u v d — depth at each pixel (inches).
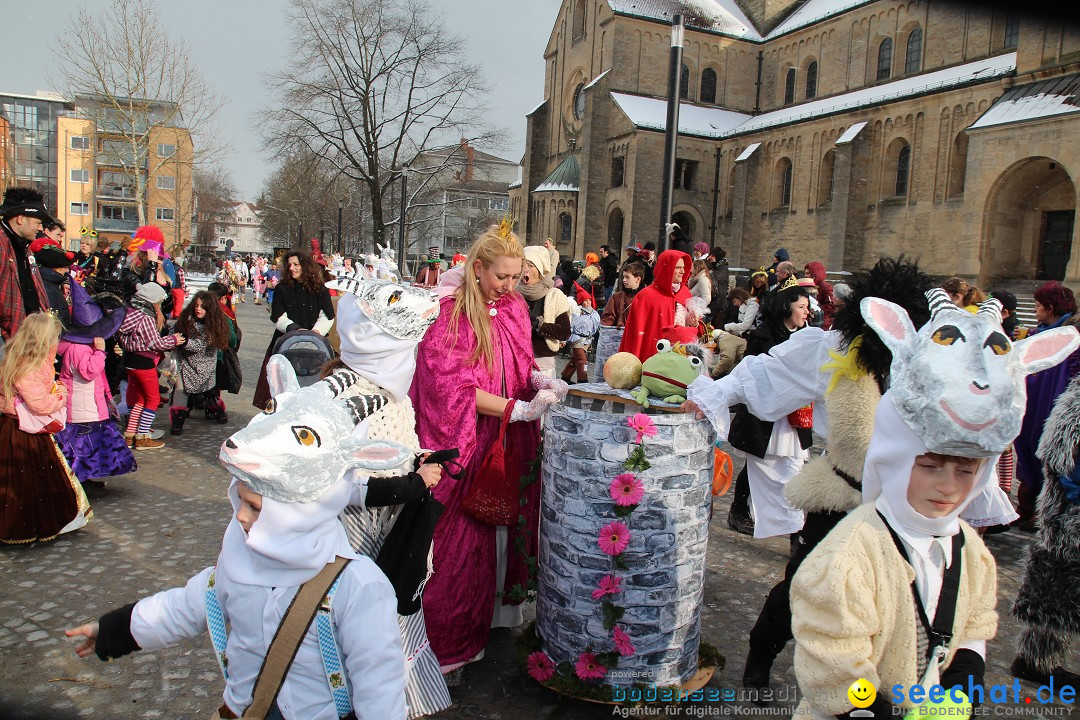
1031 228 1076.5
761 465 186.9
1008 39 1220.5
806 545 127.0
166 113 1275.8
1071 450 133.3
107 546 196.2
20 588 169.6
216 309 329.4
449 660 128.0
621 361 136.7
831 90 1549.0
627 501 116.6
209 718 122.2
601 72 1745.8
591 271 631.8
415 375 129.4
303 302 298.2
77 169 2342.5
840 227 1302.9
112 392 343.9
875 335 115.9
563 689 122.3
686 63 1733.5
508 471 135.6
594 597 120.2
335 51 1425.9
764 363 133.5
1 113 2263.8
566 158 1850.4
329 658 73.8
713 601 172.9
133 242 391.9
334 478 72.5
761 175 1531.7
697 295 452.1
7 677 132.5
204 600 78.2
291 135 1444.4
